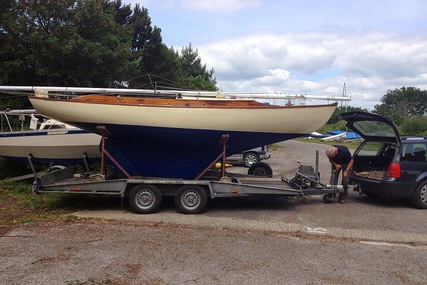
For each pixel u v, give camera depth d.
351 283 4.49
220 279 4.52
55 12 20.50
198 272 4.72
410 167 8.50
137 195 7.73
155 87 10.38
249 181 8.83
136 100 8.45
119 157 8.40
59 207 8.24
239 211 8.11
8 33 19.23
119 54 22.38
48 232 6.33
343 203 9.02
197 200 7.79
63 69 20.92
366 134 9.58
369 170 9.65
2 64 18.97
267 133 8.34
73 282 4.36
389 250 5.71
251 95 9.26
